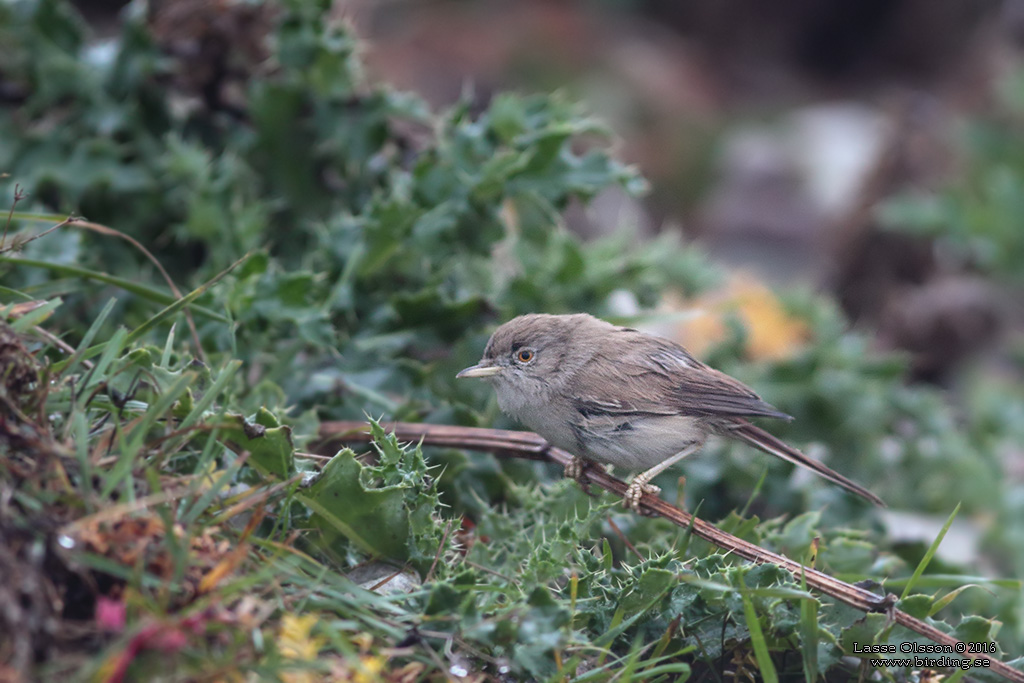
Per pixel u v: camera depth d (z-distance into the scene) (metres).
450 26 26.97
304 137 10.97
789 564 6.80
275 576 5.88
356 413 8.79
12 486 5.34
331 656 5.82
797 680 7.12
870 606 6.61
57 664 4.95
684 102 27.67
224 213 9.48
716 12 32.66
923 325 16.75
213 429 6.45
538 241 10.33
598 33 28.72
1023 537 11.11
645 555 8.13
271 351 8.98
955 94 28.02
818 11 32.97
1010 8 27.14
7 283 8.57
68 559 5.21
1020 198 16.78
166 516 5.40
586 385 8.66
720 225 24.52
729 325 11.41
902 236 17.31
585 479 8.04
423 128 12.25
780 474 9.71
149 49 10.54
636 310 12.05
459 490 8.51
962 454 11.55
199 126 11.15
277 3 10.80
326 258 9.50
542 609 5.99
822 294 17.81
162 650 5.02
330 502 6.82
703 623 6.90
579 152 24.45
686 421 8.60
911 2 32.53
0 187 9.52
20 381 5.84
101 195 10.18
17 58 10.52
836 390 10.88
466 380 9.73
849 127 28.34
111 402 6.42
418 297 9.26
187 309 7.92
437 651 6.11
